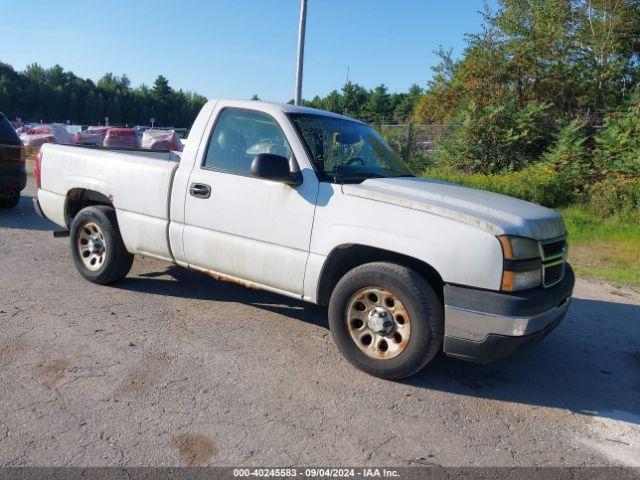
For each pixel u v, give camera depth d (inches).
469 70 732.7
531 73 706.2
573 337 211.5
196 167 193.6
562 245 167.5
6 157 373.4
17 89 4387.3
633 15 763.4
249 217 178.9
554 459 126.8
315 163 171.9
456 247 144.5
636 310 251.0
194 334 184.5
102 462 114.8
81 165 228.5
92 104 4517.7
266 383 153.4
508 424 141.5
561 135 598.9
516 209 159.5
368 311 159.9
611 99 702.5
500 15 729.0
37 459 114.6
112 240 217.9
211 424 131.1
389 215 154.3
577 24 775.7
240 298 224.2
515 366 179.2
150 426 128.7
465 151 648.4
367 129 214.4
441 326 149.7
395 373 155.3
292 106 190.4
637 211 449.7
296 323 200.5
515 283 143.5
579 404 155.6
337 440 128.0
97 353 165.3
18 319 187.8
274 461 118.6
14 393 139.9
